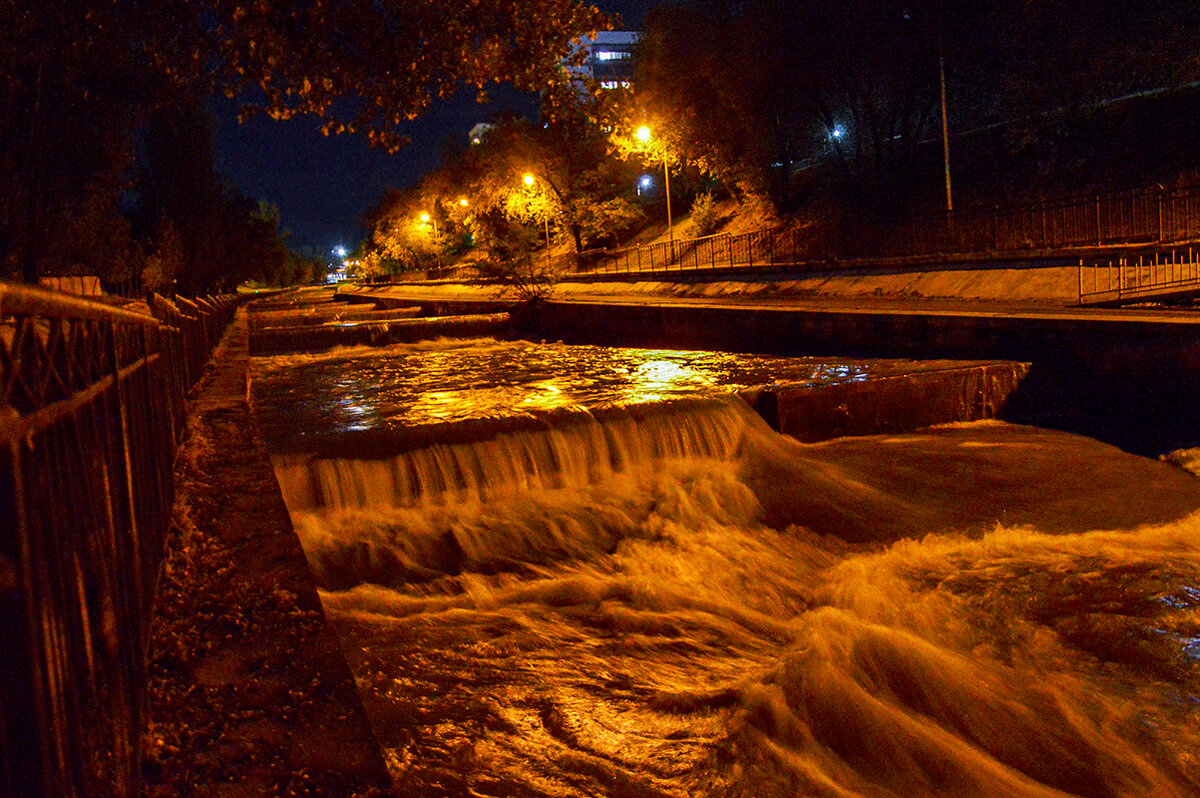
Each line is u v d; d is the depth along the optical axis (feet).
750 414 39.78
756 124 130.93
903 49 110.52
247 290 380.78
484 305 108.88
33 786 6.02
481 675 20.47
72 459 8.87
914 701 19.27
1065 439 40.29
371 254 312.91
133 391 14.34
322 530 29.45
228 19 23.66
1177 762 16.93
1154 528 29.86
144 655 11.82
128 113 48.14
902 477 36.11
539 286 106.73
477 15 25.20
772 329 64.03
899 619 23.68
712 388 44.73
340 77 25.09
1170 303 53.67
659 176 226.58
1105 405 41.19
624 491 34.83
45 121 45.70
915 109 128.26
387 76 25.39
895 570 27.45
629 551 29.99
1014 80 101.35
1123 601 23.88
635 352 72.64
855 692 19.47
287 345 85.76
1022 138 101.86
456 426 33.68
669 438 37.19
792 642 23.06
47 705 6.57
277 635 12.95
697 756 16.89
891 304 71.67
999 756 17.35
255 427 30.12
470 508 32.12
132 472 13.48
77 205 64.18
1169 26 96.27
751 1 124.36
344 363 72.49
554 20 26.11
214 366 55.01
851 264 92.84
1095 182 90.84
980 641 22.15
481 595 26.17
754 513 33.78
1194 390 37.45
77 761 7.24
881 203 118.62
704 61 132.67
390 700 19.12
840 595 25.94
